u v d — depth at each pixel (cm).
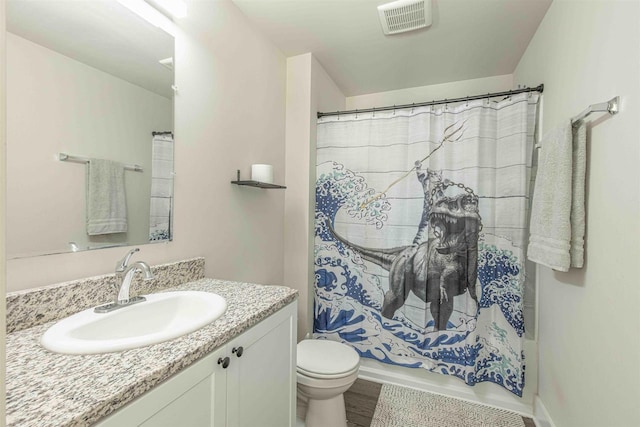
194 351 69
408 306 192
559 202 120
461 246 179
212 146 147
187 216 133
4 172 34
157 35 120
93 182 98
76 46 94
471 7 163
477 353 174
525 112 166
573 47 129
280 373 109
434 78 254
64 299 87
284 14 171
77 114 93
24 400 49
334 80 258
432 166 187
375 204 202
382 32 187
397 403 177
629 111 90
